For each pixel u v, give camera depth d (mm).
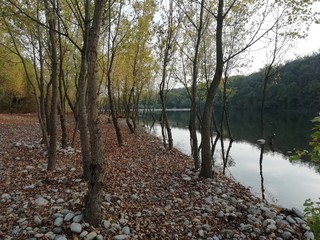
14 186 10031
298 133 38938
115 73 29781
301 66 87750
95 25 6855
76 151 17016
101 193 7148
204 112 12492
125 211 8297
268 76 25562
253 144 31344
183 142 31312
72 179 10812
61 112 17016
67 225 6855
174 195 10367
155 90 49938
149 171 13867
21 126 31297
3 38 19375
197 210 9070
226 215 8703
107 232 6867
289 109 80812
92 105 6863
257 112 87375
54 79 11742
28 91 49594
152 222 7965
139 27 18719
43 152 16031
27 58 21453
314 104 73125
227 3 16188
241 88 94250
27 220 7273
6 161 13875
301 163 22250
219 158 24078
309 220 4809
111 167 13727
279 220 8445
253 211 9016
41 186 9914
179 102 119812
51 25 11641
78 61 21172
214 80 12094
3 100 52719
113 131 31844
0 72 35344
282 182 17188
